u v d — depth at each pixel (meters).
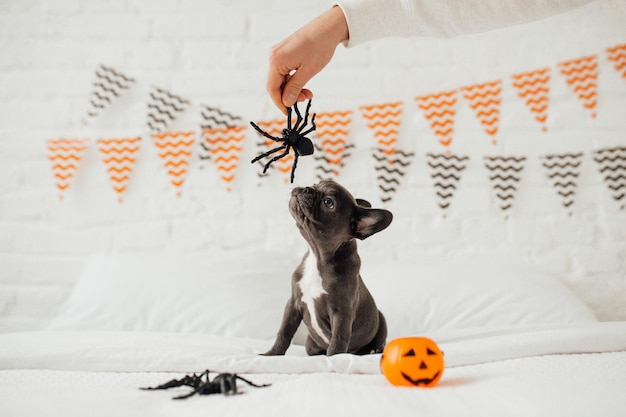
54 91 2.66
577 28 2.62
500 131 2.60
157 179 2.61
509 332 1.73
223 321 2.03
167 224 2.59
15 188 2.61
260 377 1.13
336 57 2.66
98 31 2.69
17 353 1.23
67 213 2.59
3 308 2.54
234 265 2.26
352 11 1.16
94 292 2.15
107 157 2.60
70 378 1.10
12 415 0.81
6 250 2.57
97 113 2.63
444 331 1.87
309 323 1.56
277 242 2.57
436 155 2.59
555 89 2.60
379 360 1.18
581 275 2.51
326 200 1.46
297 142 1.29
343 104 2.63
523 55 2.63
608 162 2.55
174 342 1.52
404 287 2.18
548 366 1.11
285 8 2.70
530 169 2.58
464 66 2.64
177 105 2.63
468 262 2.42
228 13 2.70
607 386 0.92
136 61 2.68
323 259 1.50
